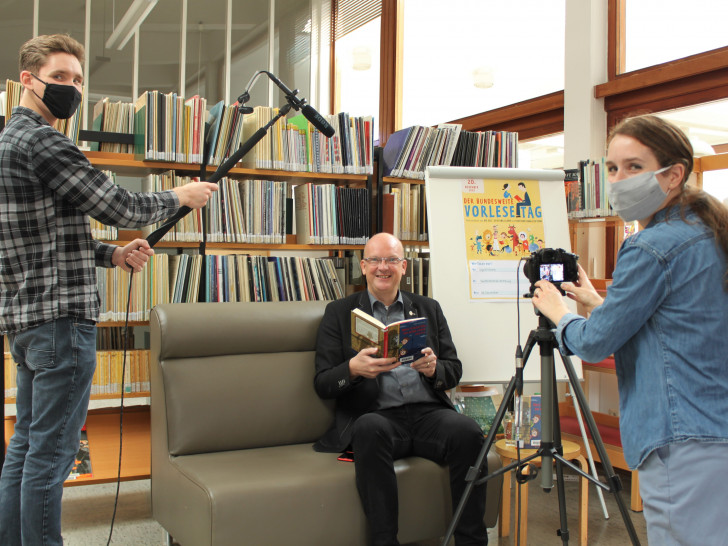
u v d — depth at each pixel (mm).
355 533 2178
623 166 1405
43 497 1829
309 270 3225
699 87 3434
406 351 2293
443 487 2318
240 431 2463
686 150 1378
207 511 1978
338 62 6445
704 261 1303
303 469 2205
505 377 2873
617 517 2844
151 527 2621
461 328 2877
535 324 2963
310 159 3234
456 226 2975
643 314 1331
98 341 3010
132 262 2148
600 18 3893
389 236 2643
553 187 3145
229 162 2223
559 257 2029
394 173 3395
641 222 1486
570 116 3992
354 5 6176
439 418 2383
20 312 1803
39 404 1826
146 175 3127
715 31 3383
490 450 2391
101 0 5648
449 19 5148
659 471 1312
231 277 3021
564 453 2459
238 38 6160
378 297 2633
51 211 1822
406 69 5629
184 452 2361
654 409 1316
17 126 1798
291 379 2594
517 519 2338
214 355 2521
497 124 4695
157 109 2838
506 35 4629
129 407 3057
